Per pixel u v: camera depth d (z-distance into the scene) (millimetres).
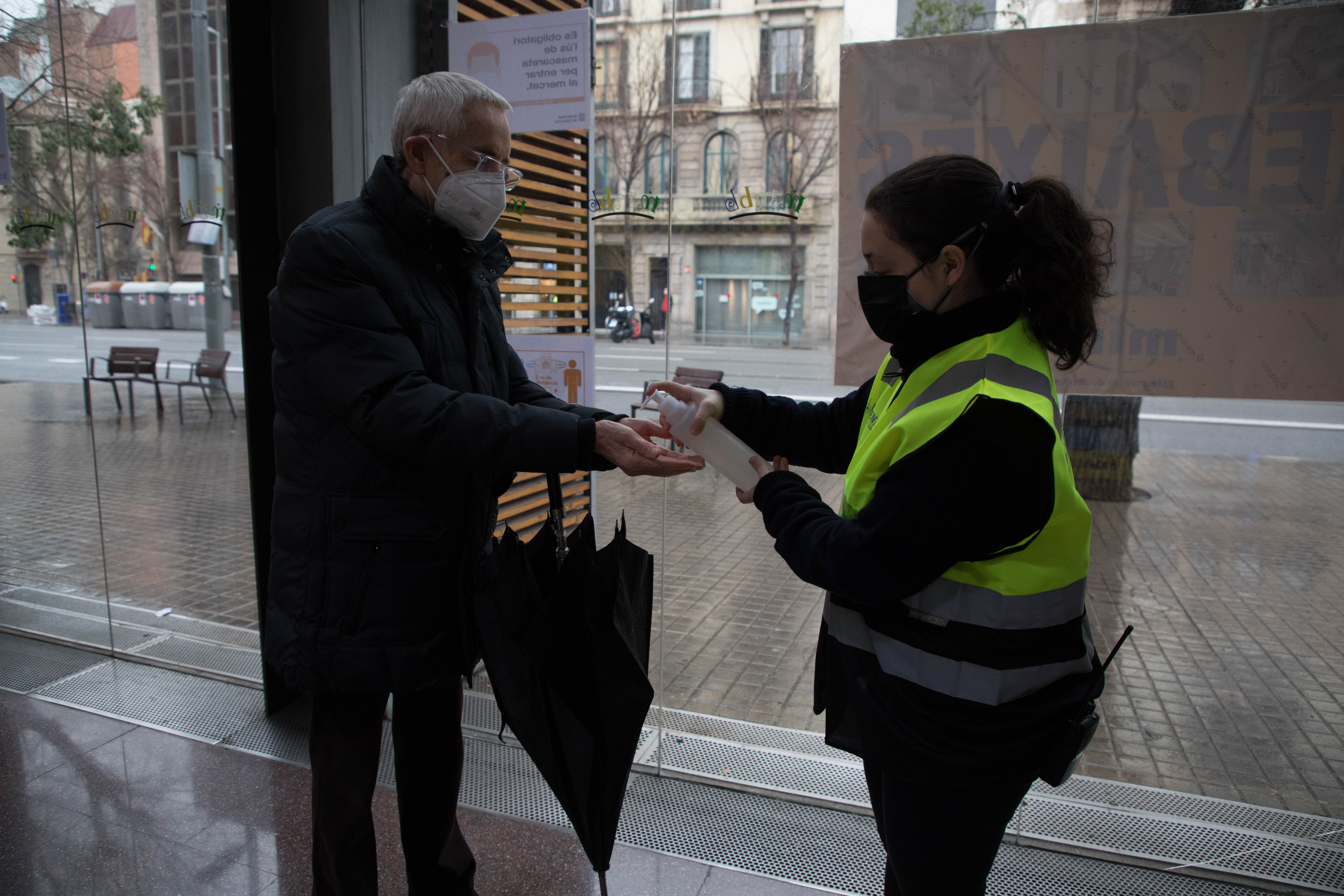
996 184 1133
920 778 1141
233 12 2443
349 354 1413
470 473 1557
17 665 3232
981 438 1018
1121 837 2219
